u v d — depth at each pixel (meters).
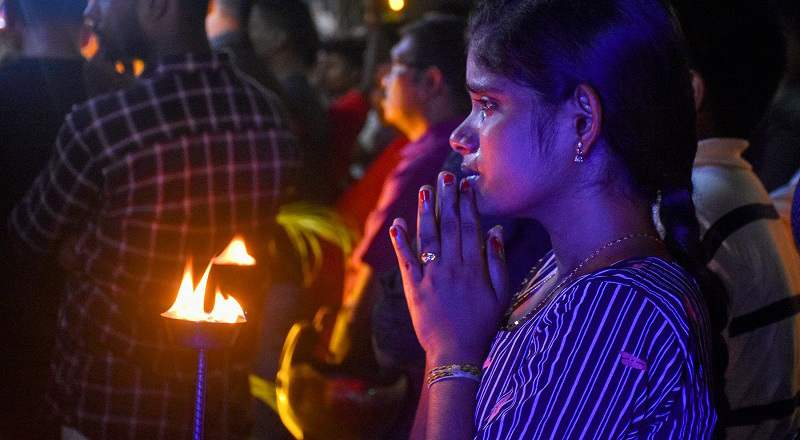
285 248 3.38
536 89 1.04
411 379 2.17
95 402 2.05
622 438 0.94
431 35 2.71
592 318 0.96
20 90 2.20
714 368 1.35
